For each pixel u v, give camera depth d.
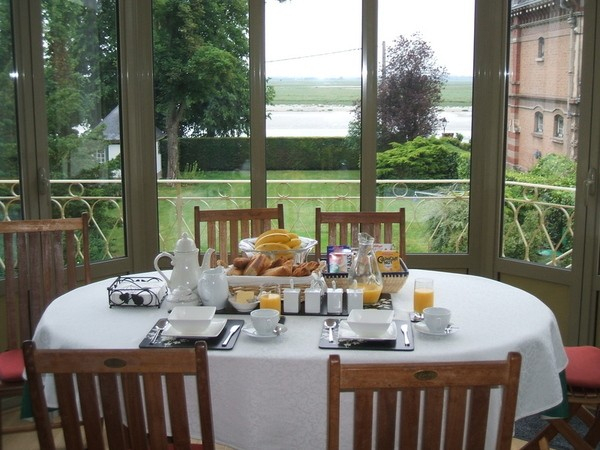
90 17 3.34
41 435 1.35
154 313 2.08
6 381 2.27
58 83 3.22
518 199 3.50
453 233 3.71
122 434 1.35
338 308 2.04
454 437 1.25
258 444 1.70
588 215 3.13
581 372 2.24
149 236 3.68
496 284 2.45
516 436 2.71
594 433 2.41
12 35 3.00
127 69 3.49
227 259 3.00
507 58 3.47
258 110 3.60
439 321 1.83
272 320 1.81
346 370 1.19
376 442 1.26
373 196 3.68
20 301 2.57
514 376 1.20
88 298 2.27
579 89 3.12
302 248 2.33
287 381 1.68
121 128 3.54
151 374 1.29
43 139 3.13
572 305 3.26
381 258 2.29
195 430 1.71
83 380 1.31
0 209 3.04
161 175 3.68
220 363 1.69
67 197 3.35
